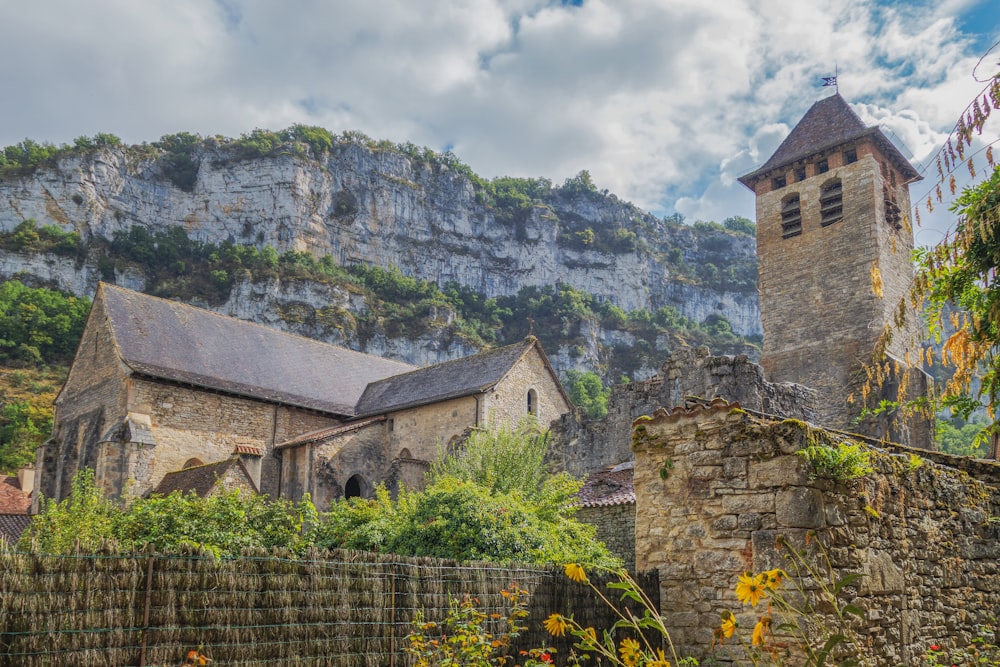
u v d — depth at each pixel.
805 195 42.06
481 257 167.00
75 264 123.19
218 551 7.72
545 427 34.94
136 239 132.62
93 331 33.38
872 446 11.85
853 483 9.66
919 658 9.89
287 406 34.72
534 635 9.34
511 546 13.23
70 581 6.16
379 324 133.25
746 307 184.75
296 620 7.62
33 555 6.00
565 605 9.82
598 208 193.50
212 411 32.09
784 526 9.18
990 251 9.82
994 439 16.42
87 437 31.12
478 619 8.24
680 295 180.88
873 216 39.38
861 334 38.34
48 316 104.94
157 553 6.91
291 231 144.25
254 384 34.47
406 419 34.69
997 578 11.95
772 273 42.44
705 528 9.93
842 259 39.94
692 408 10.48
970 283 10.34
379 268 149.50
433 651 8.45
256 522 16.59
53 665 5.94
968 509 11.80
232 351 35.75
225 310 126.19
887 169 41.56
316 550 8.07
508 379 33.66
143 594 6.60
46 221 127.56
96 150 134.88
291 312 127.56
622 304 173.12
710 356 26.59
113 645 6.32
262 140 151.75
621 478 22.02
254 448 31.83
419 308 140.00
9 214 125.94
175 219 142.38
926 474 11.08
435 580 8.91
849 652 8.66
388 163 164.12
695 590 9.88
